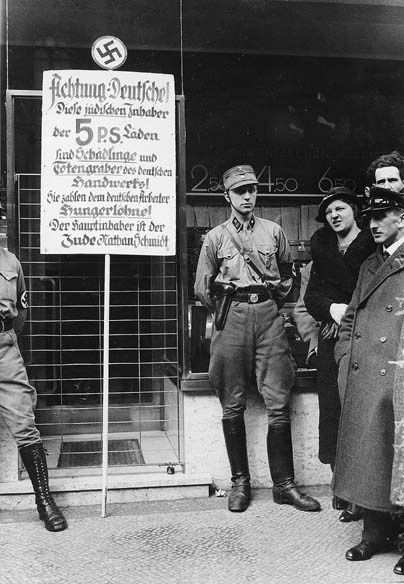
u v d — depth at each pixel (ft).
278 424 12.62
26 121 14.92
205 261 12.80
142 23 15.12
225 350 12.51
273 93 15.98
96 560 10.13
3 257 11.87
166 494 12.91
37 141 15.01
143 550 10.48
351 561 10.06
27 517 12.03
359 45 16.01
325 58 16.11
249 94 15.90
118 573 9.70
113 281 15.88
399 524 10.32
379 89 16.34
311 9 15.07
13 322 12.23
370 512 10.22
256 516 11.93
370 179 11.74
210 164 15.72
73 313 15.71
